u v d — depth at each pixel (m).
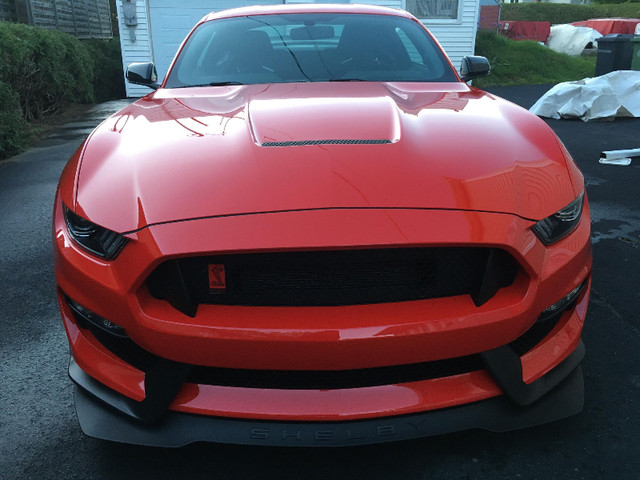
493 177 1.61
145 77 3.00
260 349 1.42
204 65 2.76
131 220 1.51
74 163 1.85
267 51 2.80
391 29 2.98
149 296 1.50
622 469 1.66
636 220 3.87
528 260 1.50
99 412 1.64
